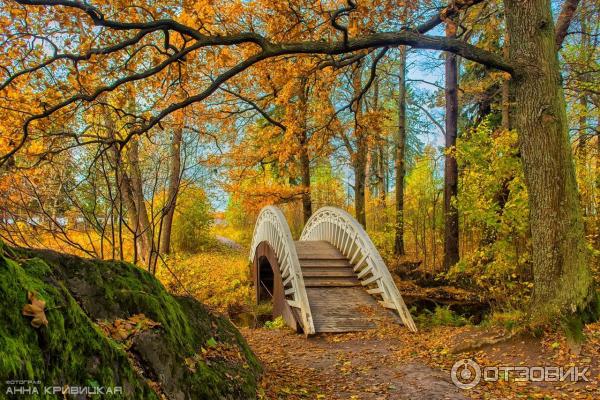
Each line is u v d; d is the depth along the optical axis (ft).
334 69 33.19
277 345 28.91
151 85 31.07
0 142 24.56
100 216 24.29
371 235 67.21
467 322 34.96
